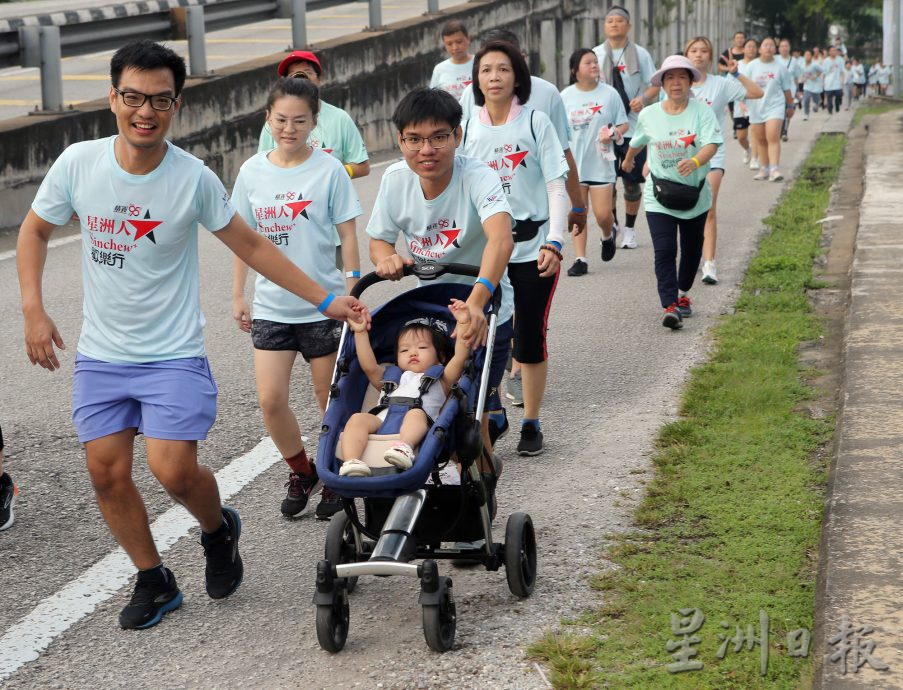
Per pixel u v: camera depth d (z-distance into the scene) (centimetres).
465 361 427
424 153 439
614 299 946
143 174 399
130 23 1466
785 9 8312
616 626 395
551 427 631
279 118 520
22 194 1255
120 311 408
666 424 606
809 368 702
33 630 415
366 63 2036
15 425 645
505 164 579
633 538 469
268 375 516
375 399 449
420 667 379
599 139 977
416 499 402
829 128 2833
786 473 525
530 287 573
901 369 626
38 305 401
